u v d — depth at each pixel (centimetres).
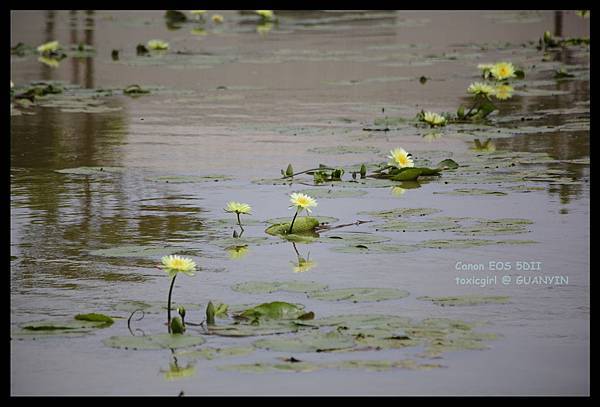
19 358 706
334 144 1496
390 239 995
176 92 2067
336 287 848
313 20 3597
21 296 835
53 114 1798
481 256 935
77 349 720
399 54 2630
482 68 1916
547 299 820
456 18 3572
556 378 665
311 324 753
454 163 1322
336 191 1195
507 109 1784
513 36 2992
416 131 1592
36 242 996
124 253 952
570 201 1132
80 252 962
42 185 1245
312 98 1966
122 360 698
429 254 945
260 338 729
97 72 2369
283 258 937
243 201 1157
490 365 684
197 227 1048
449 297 823
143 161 1388
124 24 3459
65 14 3812
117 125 1686
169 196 1186
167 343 720
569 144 1458
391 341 718
